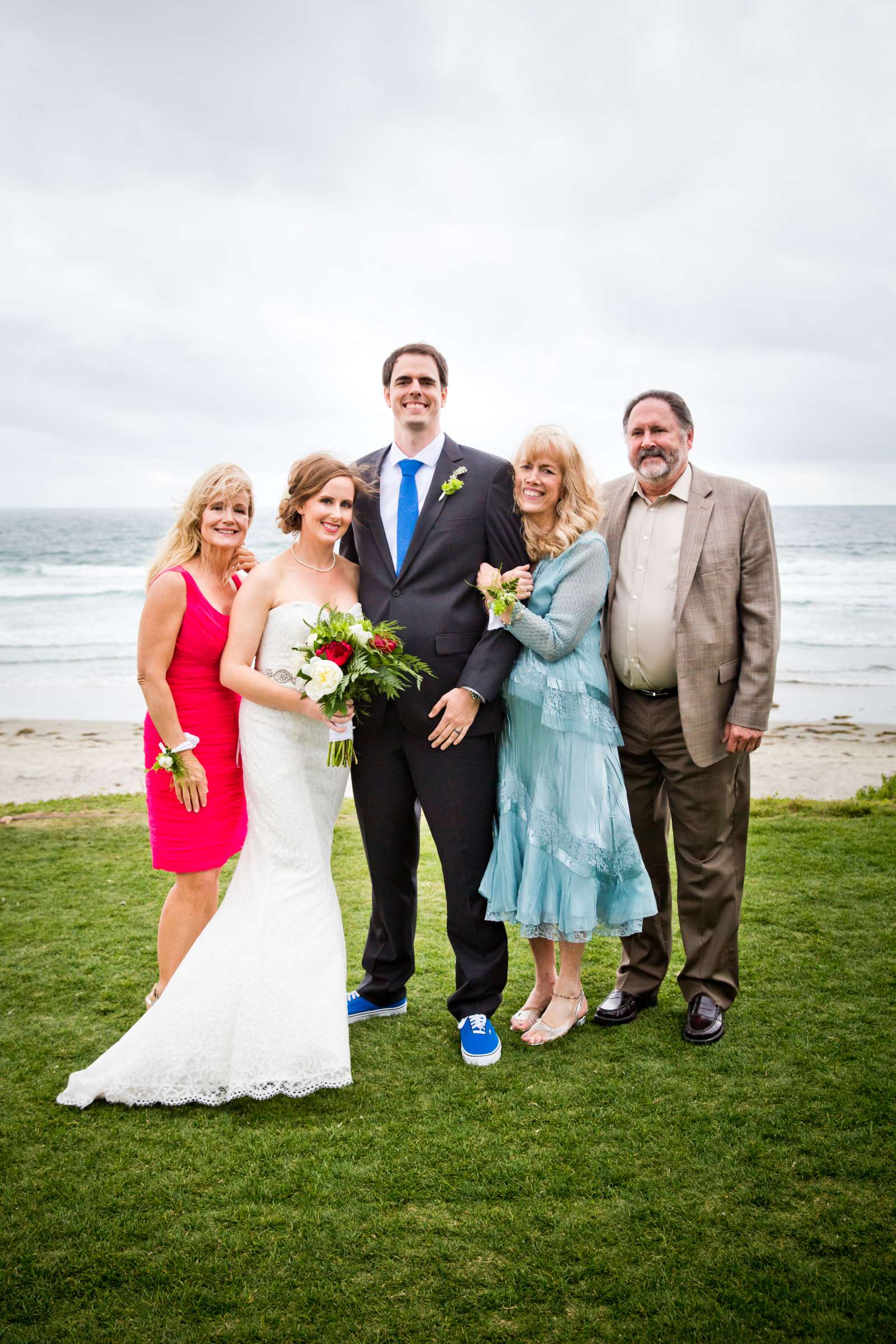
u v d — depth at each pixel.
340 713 2.85
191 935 3.23
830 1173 2.33
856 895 4.53
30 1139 2.54
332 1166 2.40
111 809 6.98
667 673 3.16
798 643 21.50
